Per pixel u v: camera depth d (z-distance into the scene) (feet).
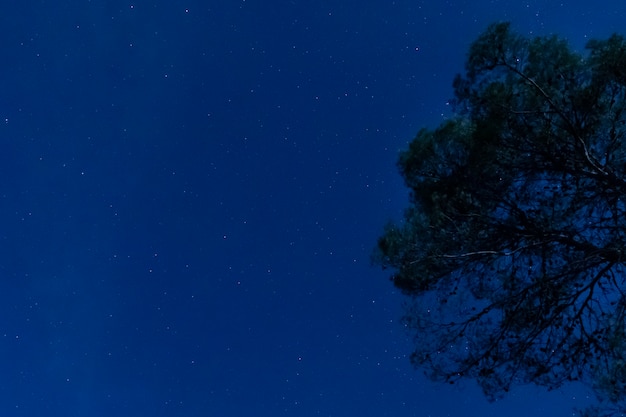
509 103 19.29
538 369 18.88
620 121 18.48
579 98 18.60
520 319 19.42
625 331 17.54
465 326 20.20
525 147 19.72
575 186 19.11
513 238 20.13
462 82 20.03
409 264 21.42
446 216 20.89
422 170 21.63
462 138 20.86
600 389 17.65
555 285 18.80
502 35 19.10
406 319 21.21
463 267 21.07
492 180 20.44
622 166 18.72
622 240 17.52
